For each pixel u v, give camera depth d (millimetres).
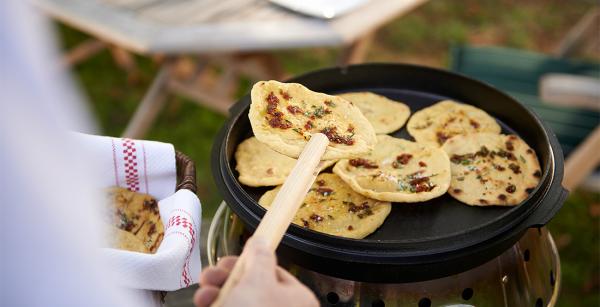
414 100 2031
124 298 797
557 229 3121
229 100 3320
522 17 4898
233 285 917
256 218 1400
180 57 3352
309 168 1171
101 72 4371
